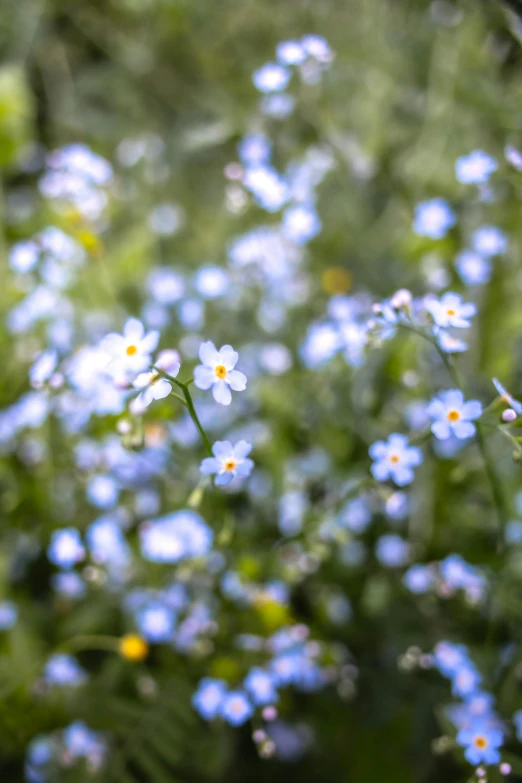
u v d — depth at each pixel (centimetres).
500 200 38
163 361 27
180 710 33
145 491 36
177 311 39
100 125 47
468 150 39
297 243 39
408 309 29
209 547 33
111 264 40
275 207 37
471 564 34
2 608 35
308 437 37
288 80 37
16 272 40
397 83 42
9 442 37
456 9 42
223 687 32
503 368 36
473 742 29
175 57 47
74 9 48
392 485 36
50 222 40
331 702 35
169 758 32
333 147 41
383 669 35
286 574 34
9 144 44
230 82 45
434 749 31
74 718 33
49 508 36
